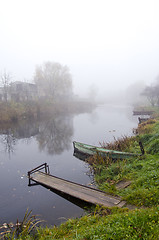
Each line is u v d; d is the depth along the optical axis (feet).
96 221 16.06
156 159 28.32
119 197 20.98
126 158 32.76
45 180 29.58
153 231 11.35
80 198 22.22
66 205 23.29
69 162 40.34
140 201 18.01
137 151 36.60
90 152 41.11
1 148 53.93
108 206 19.21
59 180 29.09
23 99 127.13
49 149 51.88
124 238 11.18
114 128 80.07
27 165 39.63
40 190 27.84
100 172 31.12
